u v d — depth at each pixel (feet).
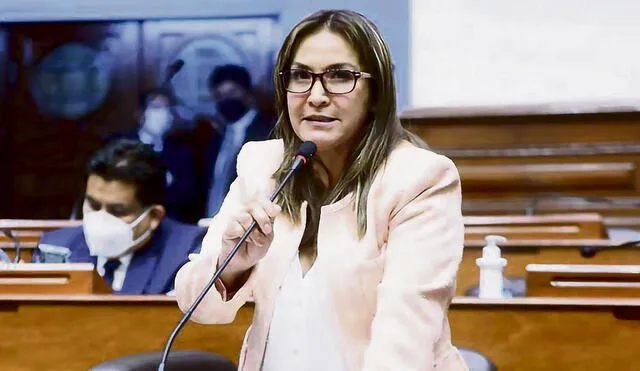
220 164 70.44
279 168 18.72
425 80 63.05
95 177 33.96
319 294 17.51
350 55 17.69
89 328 29.32
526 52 61.87
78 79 75.92
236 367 24.12
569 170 56.08
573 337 27.68
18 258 36.58
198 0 72.43
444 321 17.58
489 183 56.70
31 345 29.48
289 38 17.99
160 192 34.65
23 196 77.10
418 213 17.33
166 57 73.87
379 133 17.98
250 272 18.16
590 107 55.72
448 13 62.59
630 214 55.31
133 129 75.31
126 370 22.47
